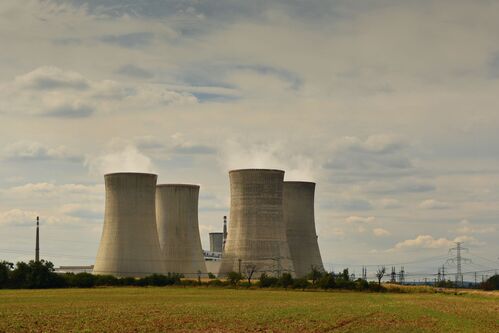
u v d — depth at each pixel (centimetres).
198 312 5688
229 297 7931
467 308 6394
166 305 6481
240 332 4412
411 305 6712
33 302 6925
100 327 4616
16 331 4406
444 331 4538
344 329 4594
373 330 4553
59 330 4447
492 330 4609
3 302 6925
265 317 5278
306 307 6309
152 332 4394
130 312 5662
